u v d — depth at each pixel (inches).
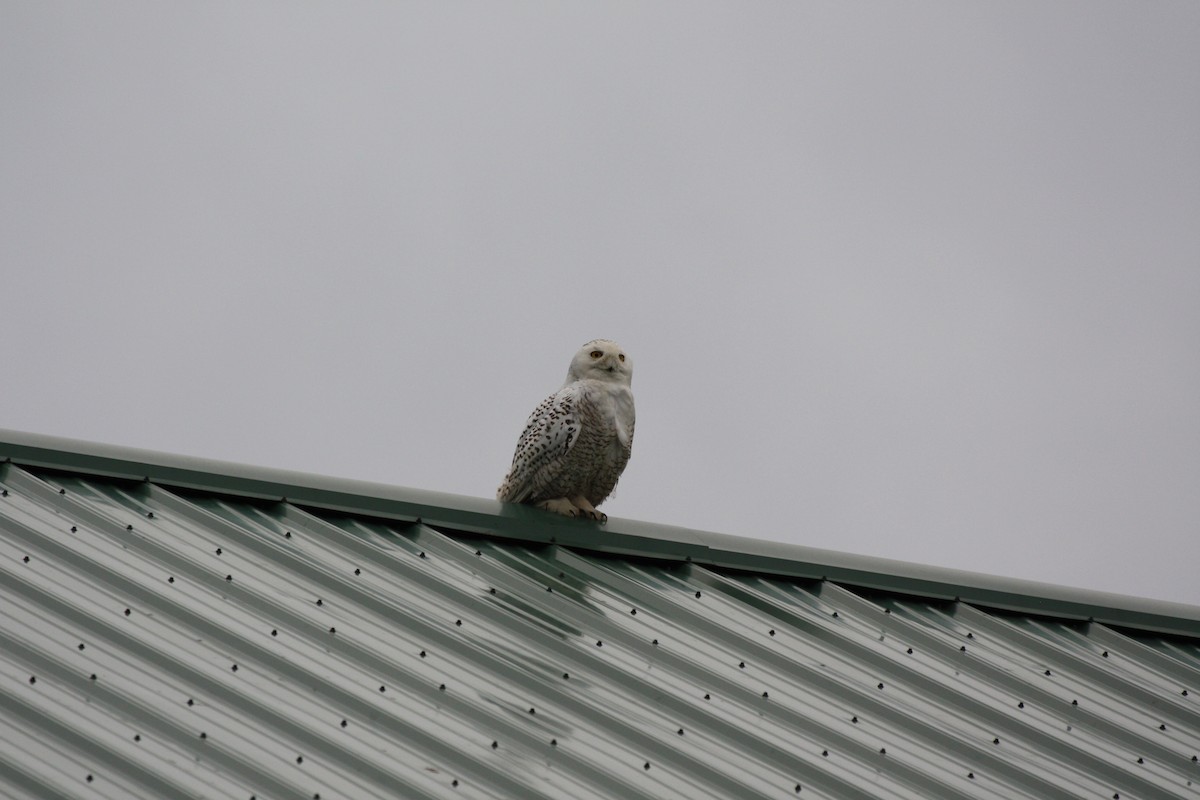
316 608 438.3
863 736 442.6
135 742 336.5
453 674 417.1
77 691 353.1
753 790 391.5
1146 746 488.1
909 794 411.8
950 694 488.7
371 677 402.9
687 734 416.8
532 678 426.3
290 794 331.9
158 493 492.4
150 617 403.2
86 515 462.0
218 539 473.1
